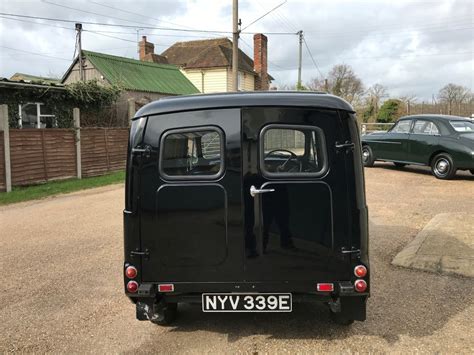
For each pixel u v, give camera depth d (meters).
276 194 3.29
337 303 3.36
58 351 3.57
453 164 11.54
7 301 4.65
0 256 6.31
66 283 5.13
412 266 5.22
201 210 3.34
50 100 16.89
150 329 3.89
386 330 3.72
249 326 3.87
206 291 3.39
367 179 12.09
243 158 3.30
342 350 3.41
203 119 3.33
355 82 51.75
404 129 13.05
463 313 4.00
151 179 3.37
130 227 3.41
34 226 8.20
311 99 3.30
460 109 31.95
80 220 8.57
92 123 18.41
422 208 8.42
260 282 3.34
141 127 3.39
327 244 3.29
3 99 15.58
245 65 39.00
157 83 28.58
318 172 3.29
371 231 6.91
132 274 3.41
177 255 3.38
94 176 15.39
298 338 3.62
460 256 5.31
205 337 3.70
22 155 12.77
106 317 4.19
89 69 27.12
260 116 3.29
